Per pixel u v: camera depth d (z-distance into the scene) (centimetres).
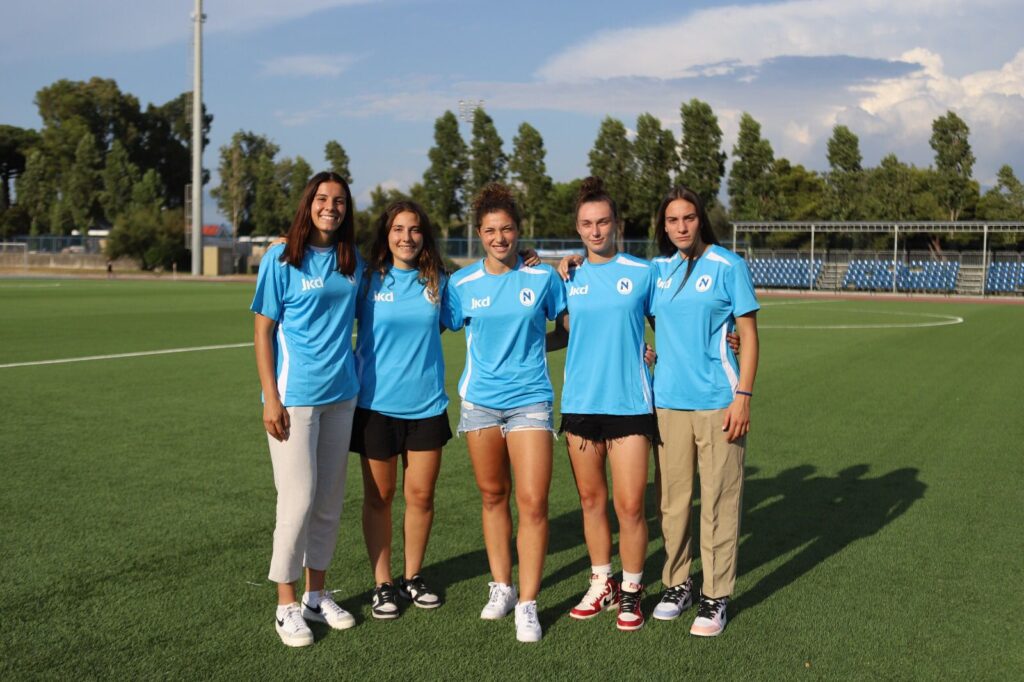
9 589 419
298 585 434
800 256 4391
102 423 818
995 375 1198
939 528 529
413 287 400
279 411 372
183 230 5981
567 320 413
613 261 396
